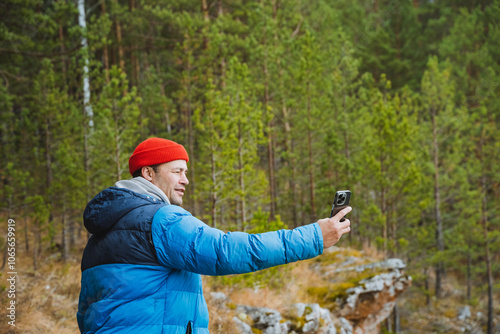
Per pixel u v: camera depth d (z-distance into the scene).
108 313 1.07
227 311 5.80
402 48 29.58
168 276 1.13
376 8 34.00
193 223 1.12
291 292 8.34
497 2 25.09
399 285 10.75
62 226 12.54
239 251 1.05
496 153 19.06
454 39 26.70
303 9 22.50
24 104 15.54
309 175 16.73
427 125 20.34
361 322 9.91
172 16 19.84
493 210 19.48
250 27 19.92
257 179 11.70
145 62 25.23
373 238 16.77
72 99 14.62
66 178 12.45
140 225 1.12
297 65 16.20
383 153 14.71
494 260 23.28
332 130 16.39
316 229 1.11
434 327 18.16
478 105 22.56
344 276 10.73
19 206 12.20
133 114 11.88
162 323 1.10
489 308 18.33
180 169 1.34
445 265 21.52
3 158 14.24
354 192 16.05
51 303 5.66
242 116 10.93
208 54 16.98
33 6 10.74
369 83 22.48
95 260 1.14
